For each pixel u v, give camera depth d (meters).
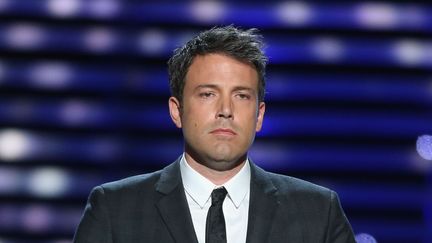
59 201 16.44
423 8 17.00
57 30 16.81
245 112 7.80
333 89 16.73
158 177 8.41
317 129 16.62
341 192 16.55
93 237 8.02
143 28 16.84
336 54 16.80
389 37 16.91
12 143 16.48
